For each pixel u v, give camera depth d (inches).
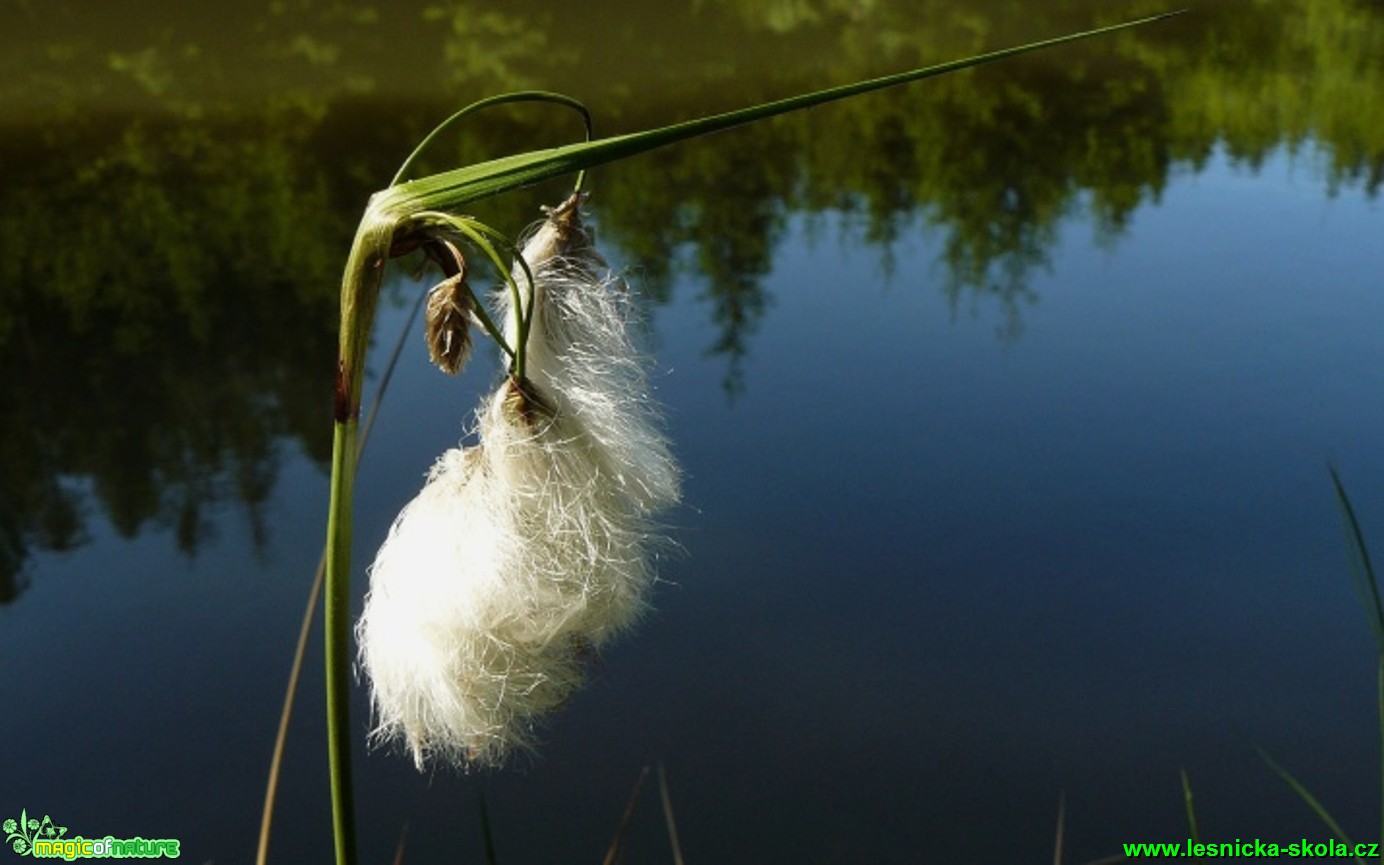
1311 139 421.4
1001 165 406.6
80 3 586.2
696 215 360.2
